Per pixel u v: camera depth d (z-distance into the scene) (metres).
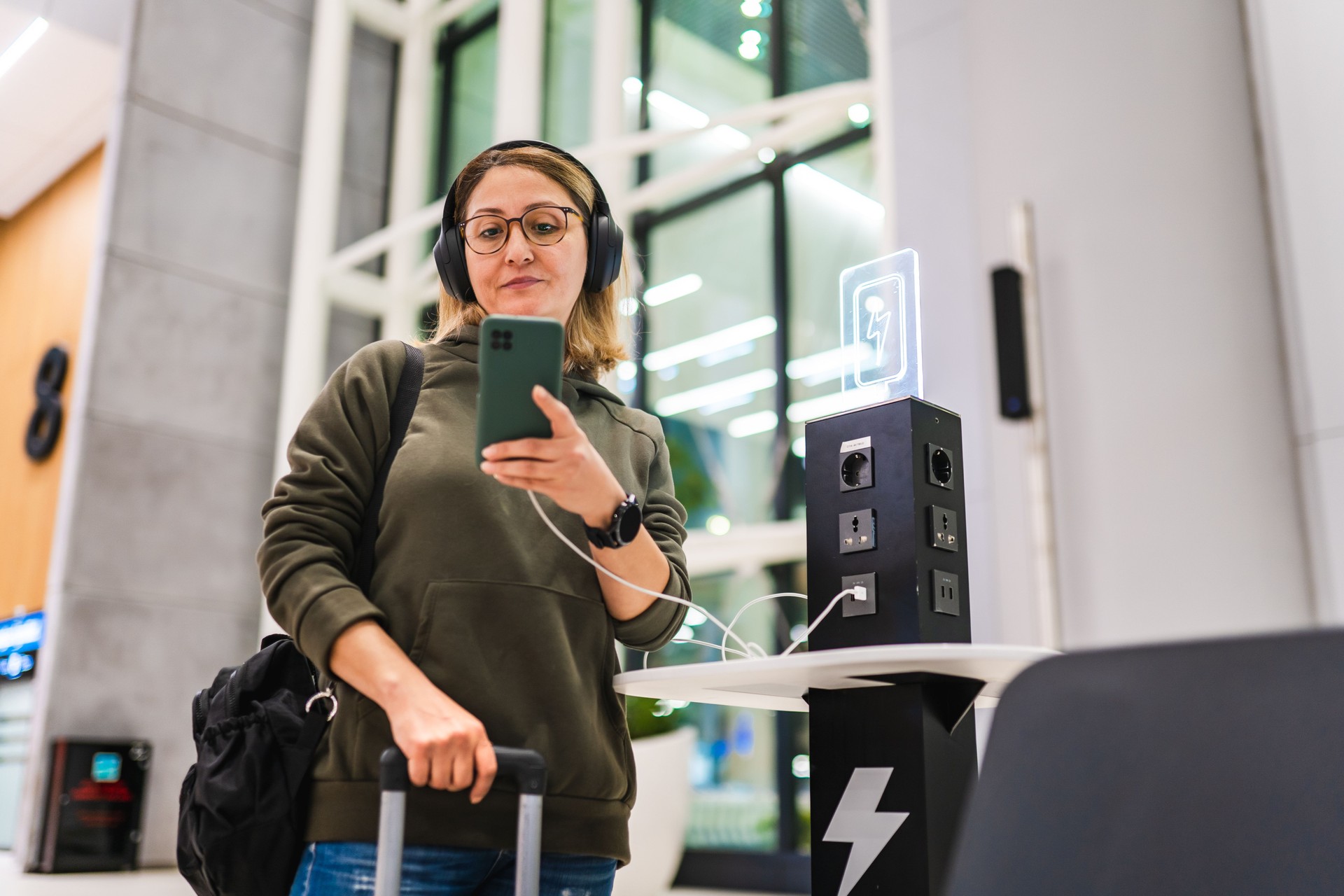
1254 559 2.21
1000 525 2.74
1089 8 2.68
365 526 1.07
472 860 0.98
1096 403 2.49
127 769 5.03
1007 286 2.59
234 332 5.94
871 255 4.62
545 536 1.09
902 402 1.32
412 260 6.45
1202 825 0.58
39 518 6.28
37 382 6.52
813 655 1.04
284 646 1.08
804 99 4.60
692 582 4.79
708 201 5.22
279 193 6.27
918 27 3.46
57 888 4.33
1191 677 0.62
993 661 1.02
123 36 5.89
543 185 1.21
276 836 0.99
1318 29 2.24
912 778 1.20
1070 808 0.63
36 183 7.37
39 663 5.21
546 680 1.04
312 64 6.54
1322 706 0.57
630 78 5.58
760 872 4.31
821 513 1.37
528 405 0.94
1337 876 0.54
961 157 3.26
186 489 5.63
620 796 1.10
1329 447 2.12
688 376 5.12
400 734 0.89
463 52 6.82
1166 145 2.49
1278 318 2.26
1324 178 2.19
